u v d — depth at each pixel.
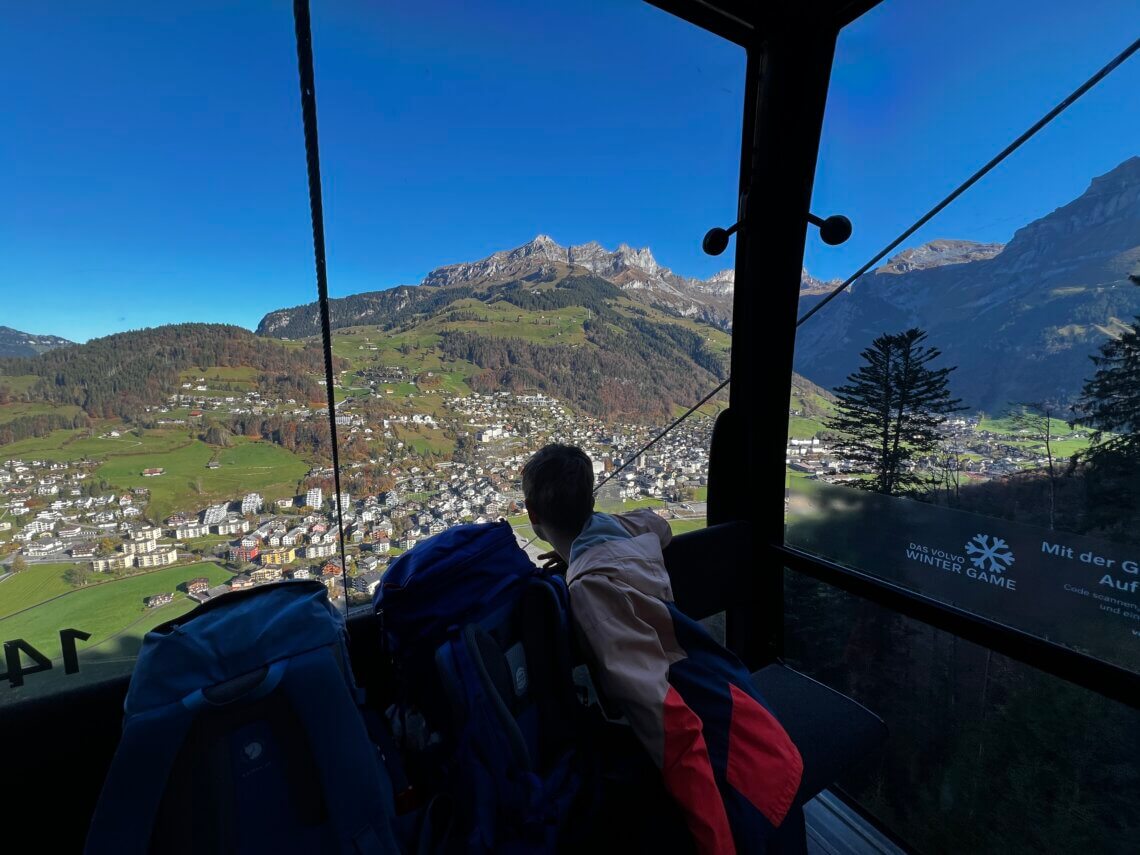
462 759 0.68
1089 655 1.05
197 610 0.76
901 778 1.39
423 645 0.76
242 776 0.61
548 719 0.78
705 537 1.61
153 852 0.56
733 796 0.75
